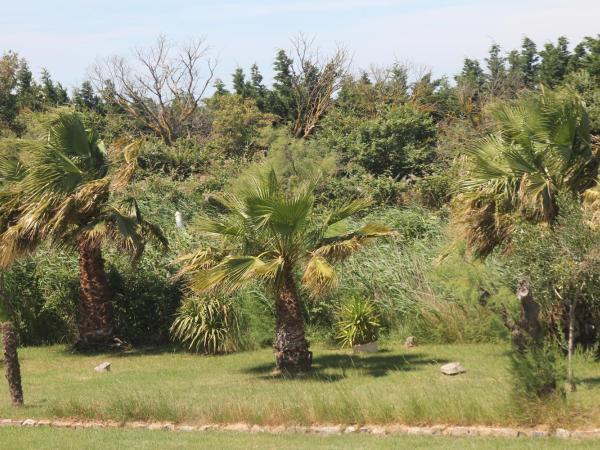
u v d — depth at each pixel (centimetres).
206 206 3128
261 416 1278
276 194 1645
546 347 1187
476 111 4781
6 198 2069
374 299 2142
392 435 1166
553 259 1398
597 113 2677
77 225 2102
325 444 1117
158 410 1338
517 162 1650
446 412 1198
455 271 1944
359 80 5681
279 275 1680
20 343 2388
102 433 1264
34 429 1321
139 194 3017
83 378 1855
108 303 2252
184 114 5959
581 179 1670
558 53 4812
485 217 1703
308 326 2169
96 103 6369
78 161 2112
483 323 2006
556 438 1088
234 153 4834
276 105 5684
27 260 2402
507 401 1187
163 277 2317
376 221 2603
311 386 1598
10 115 5703
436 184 3080
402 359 1866
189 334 2134
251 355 2069
